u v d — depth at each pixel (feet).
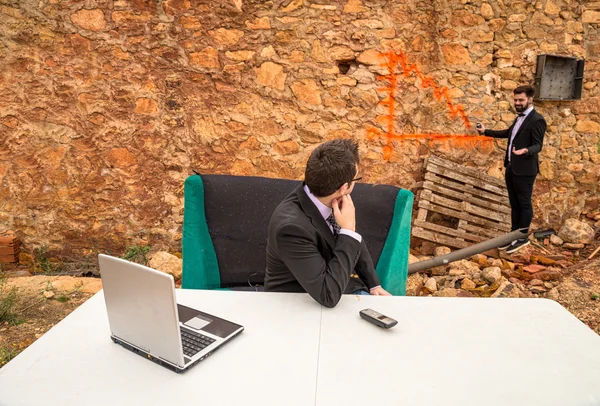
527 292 13.01
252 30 14.39
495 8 15.84
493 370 4.79
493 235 16.56
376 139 15.23
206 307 6.05
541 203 17.47
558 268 15.08
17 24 13.83
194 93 14.55
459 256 14.25
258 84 14.65
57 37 13.98
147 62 14.26
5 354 9.23
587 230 16.88
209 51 14.35
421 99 15.74
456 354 5.06
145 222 14.97
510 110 16.40
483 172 16.55
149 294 4.62
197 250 9.52
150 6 14.02
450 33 15.78
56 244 14.94
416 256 15.62
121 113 14.44
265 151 14.96
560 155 17.26
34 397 4.32
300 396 4.35
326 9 14.49
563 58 16.28
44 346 5.15
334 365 4.83
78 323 5.65
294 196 6.81
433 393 4.41
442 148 16.15
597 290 13.42
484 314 5.97
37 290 12.30
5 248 14.58
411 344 5.24
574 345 5.29
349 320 5.77
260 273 9.80
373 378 4.62
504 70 16.16
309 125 14.97
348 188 6.44
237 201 9.81
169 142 14.69
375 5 14.62
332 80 14.82
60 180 14.64
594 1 16.28
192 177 9.70
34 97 14.21
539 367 4.85
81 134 14.44
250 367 4.79
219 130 14.76
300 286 6.95
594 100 17.06
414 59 15.24
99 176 14.67
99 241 15.01
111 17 13.98
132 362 4.89
